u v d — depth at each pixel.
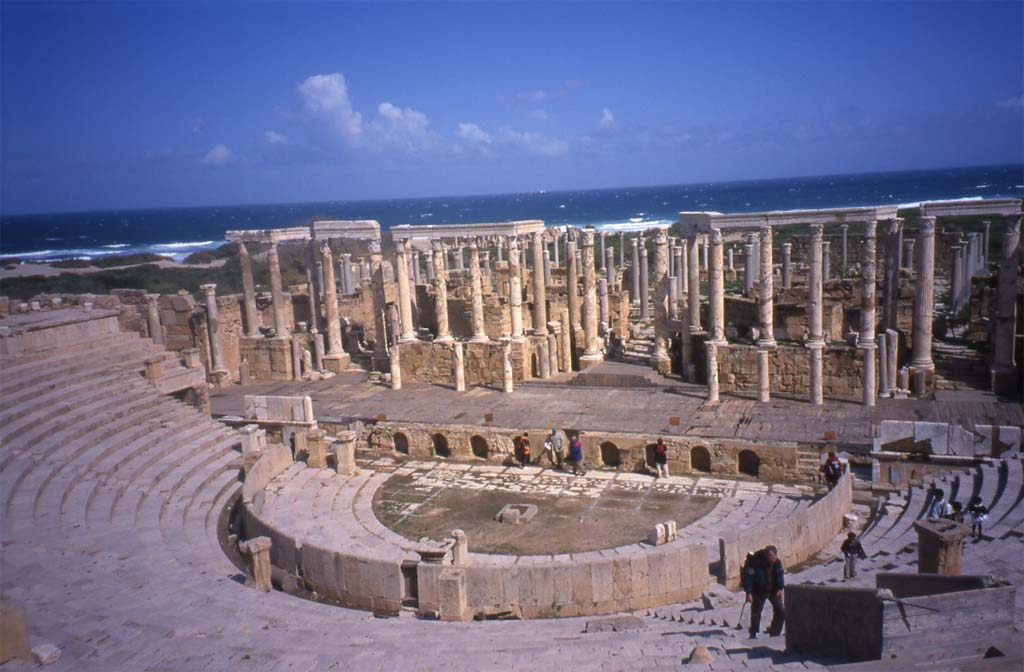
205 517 29.27
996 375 39.19
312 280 55.19
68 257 193.00
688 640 17.20
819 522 26.19
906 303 46.00
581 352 52.38
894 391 39.97
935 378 40.81
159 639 17.14
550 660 15.82
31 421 31.77
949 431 30.84
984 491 27.55
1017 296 43.06
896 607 12.91
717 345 42.31
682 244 61.72
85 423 33.28
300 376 51.66
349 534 28.39
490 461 37.47
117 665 15.31
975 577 13.66
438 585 22.02
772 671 13.12
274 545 25.80
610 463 36.38
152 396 37.84
